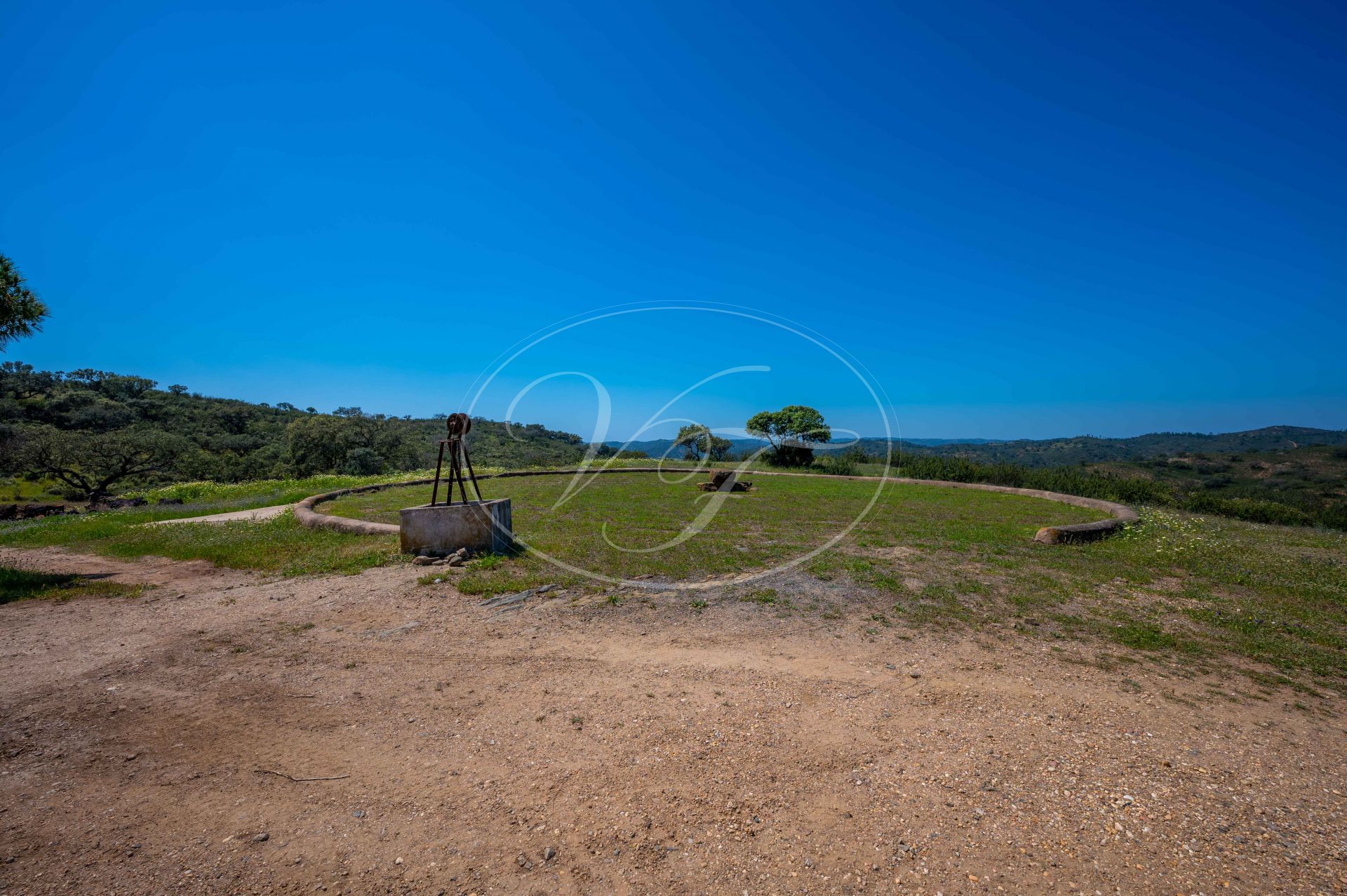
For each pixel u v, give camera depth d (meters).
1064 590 6.29
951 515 11.75
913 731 3.39
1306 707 3.74
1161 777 2.95
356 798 2.77
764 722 3.49
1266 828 2.58
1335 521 12.34
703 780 2.92
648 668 4.29
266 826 2.56
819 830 2.56
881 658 4.48
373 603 5.84
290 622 5.27
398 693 3.88
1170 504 14.96
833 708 3.67
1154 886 2.24
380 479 20.52
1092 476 17.97
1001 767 3.04
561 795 2.80
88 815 2.61
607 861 2.38
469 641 4.83
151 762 3.03
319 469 40.41
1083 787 2.87
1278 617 5.48
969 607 5.72
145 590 6.42
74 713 3.55
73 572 7.31
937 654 4.56
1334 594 6.22
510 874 2.30
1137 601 5.98
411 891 2.22
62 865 2.30
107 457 37.19
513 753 3.16
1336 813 2.69
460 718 3.53
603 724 3.46
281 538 8.84
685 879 2.29
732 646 4.74
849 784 2.89
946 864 2.37
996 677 4.14
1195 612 5.58
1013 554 8.01
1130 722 3.52
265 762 3.05
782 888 2.25
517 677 4.13
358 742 3.26
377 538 8.76
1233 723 3.53
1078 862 2.37
